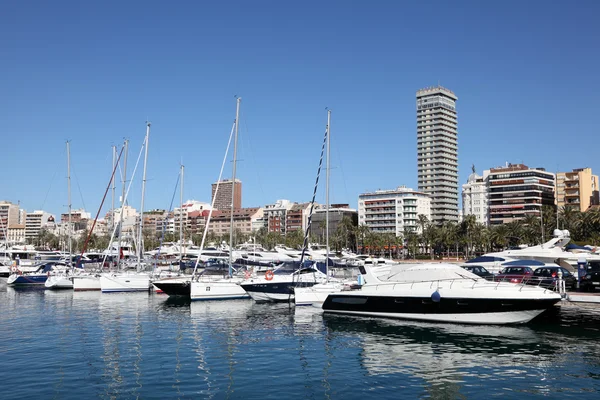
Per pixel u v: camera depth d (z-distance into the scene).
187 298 49.03
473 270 47.69
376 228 198.88
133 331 30.33
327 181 48.16
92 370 20.98
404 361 22.83
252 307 42.16
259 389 18.56
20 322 33.81
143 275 56.62
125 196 64.31
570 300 33.38
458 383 19.36
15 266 74.25
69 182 69.88
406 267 35.84
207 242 186.50
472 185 192.38
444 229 162.12
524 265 42.62
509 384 19.20
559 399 17.48
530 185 173.62
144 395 17.75
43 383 19.09
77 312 39.16
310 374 20.61
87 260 81.44
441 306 32.44
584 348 25.08
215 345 26.23
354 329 31.05
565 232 50.25
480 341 26.88
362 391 18.39
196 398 17.47
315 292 40.88
